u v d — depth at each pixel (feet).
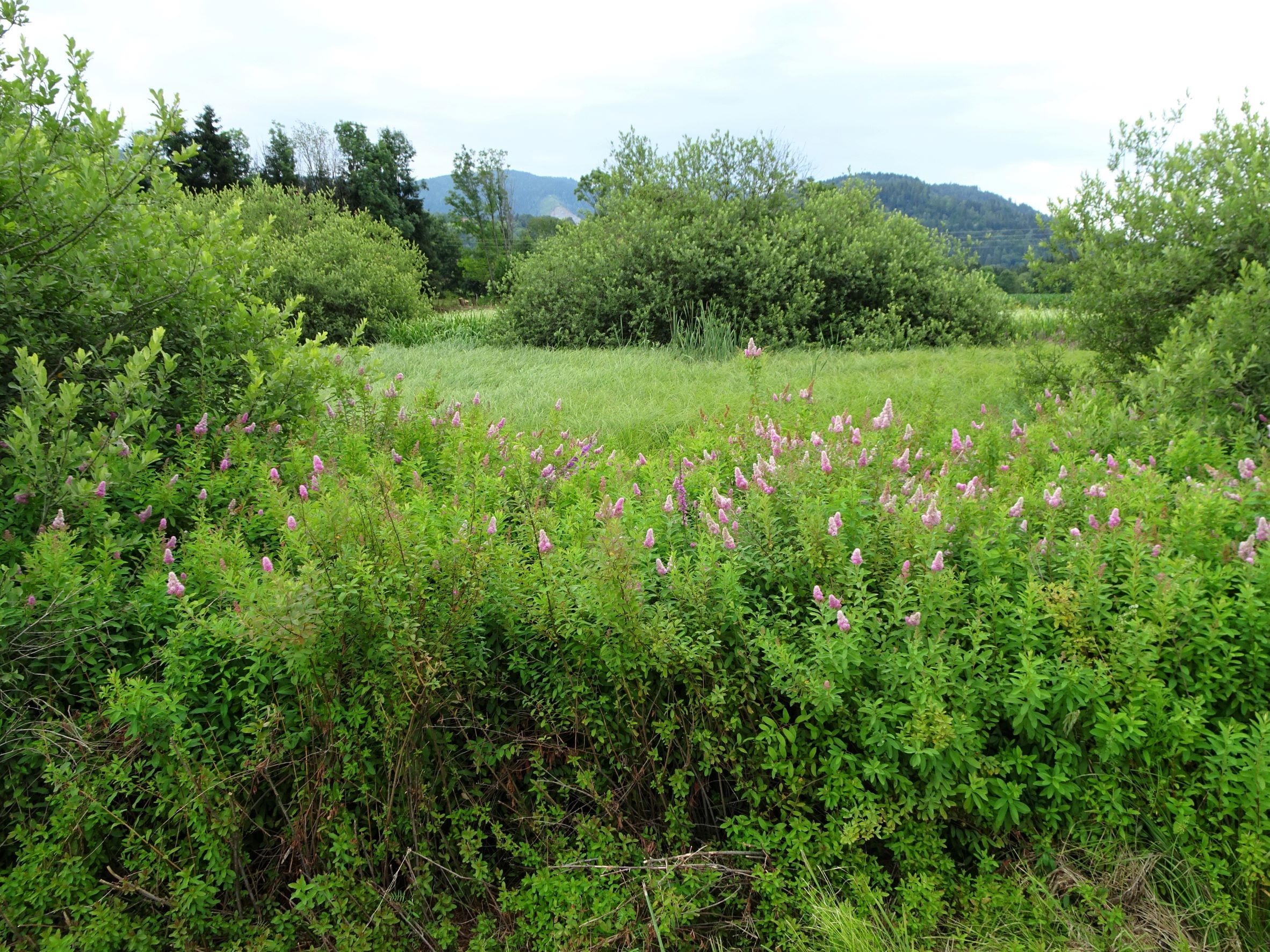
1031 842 8.59
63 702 9.32
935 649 8.68
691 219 50.85
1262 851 7.64
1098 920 7.93
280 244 62.03
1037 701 8.32
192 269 15.66
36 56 13.47
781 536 11.14
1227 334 18.81
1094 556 9.87
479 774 9.58
